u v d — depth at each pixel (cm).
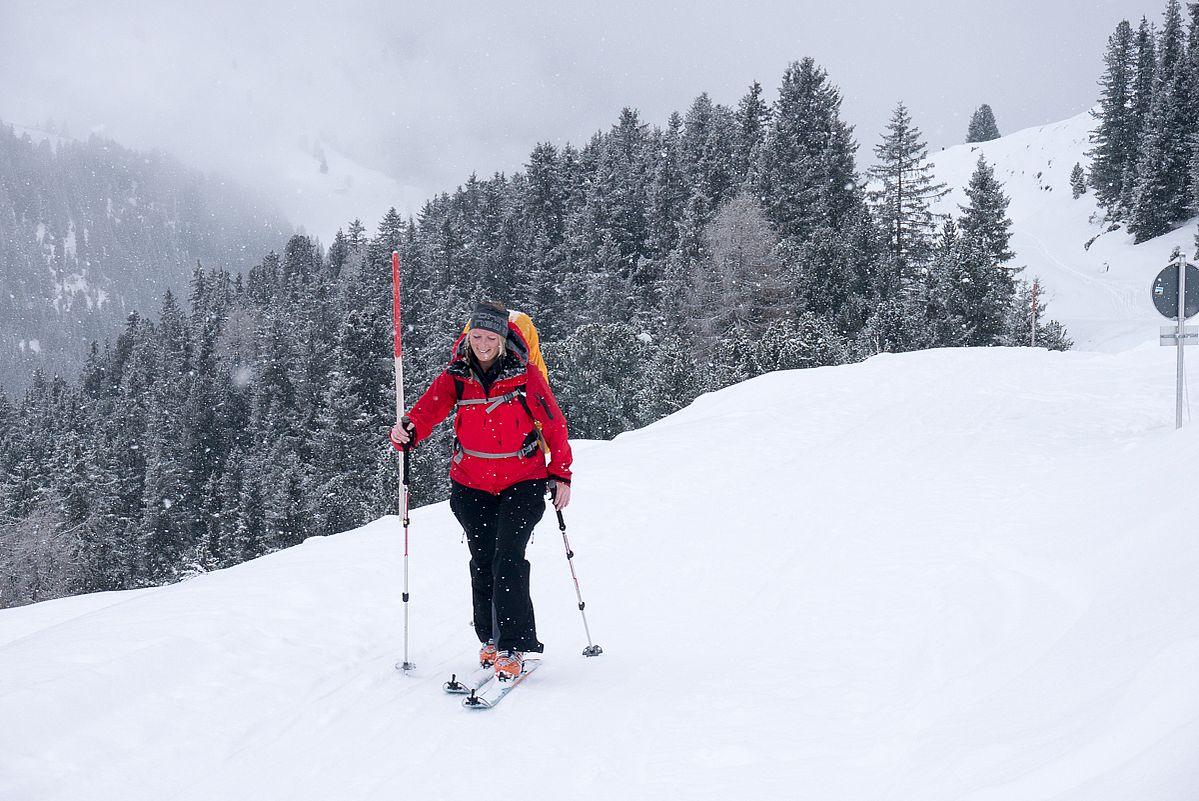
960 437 1253
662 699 407
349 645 494
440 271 9556
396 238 10369
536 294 8744
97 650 437
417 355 7612
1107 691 268
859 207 8225
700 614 555
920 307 5672
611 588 624
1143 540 442
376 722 392
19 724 350
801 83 8719
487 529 460
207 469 8312
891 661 429
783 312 5669
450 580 637
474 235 10306
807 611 538
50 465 7344
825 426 1417
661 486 999
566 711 399
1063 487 786
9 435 10388
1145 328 6078
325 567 651
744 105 9575
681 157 9725
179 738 368
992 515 739
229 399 9056
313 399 7469
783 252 6147
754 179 8081
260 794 327
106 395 11619
